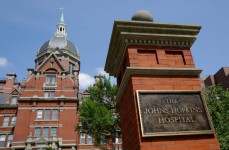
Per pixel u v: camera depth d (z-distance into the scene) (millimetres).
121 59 6062
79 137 31359
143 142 4336
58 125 30828
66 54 46906
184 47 5719
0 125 32062
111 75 7562
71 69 46812
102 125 18578
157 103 4809
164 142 4395
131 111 5027
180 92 5031
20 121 30406
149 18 5977
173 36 5613
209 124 4727
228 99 17906
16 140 28969
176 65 5445
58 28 59375
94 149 30641
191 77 5301
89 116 18750
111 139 20547
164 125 4570
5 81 46875
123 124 5895
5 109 33344
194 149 4418
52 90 33562
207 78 44281
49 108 32000
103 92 20031
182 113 4785
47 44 49906
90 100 19625
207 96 18484
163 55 5469
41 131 30062
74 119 31594
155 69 5121
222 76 39969
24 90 32969
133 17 6074
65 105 32562
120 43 5699
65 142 29766
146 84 4996
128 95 5336
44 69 35344
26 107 31578
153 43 5551
